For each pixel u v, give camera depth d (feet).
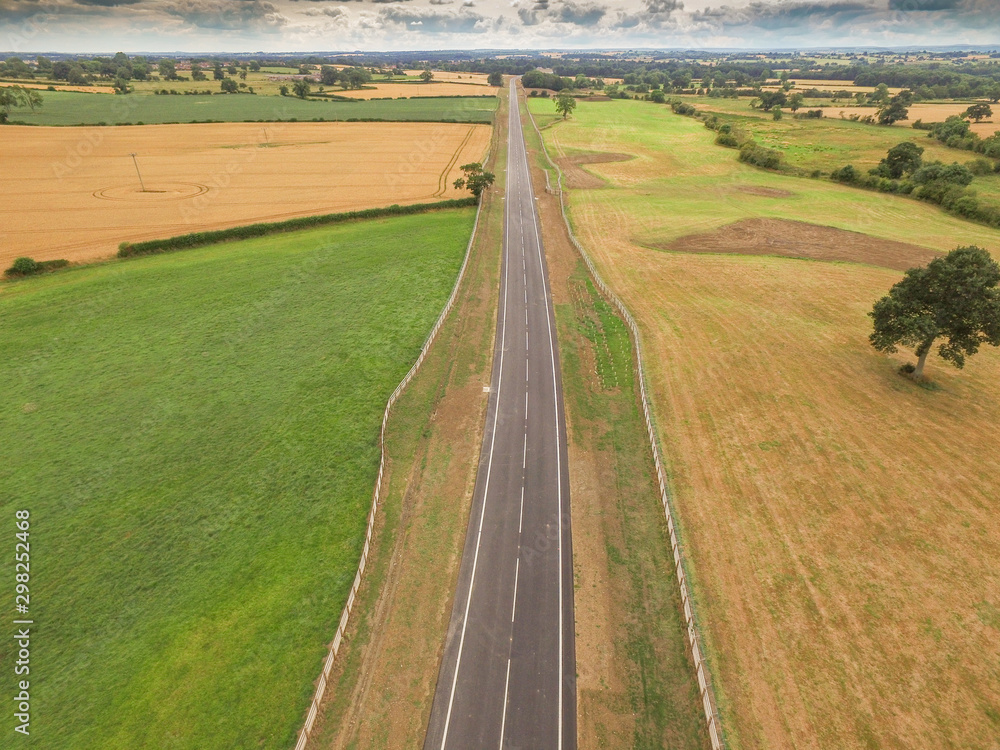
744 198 368.89
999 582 103.86
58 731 82.12
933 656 91.61
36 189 338.95
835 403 155.84
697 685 88.99
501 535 116.78
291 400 157.07
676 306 216.13
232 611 99.71
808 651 92.73
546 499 126.11
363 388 163.32
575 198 364.79
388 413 153.07
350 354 179.83
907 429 145.07
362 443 141.79
